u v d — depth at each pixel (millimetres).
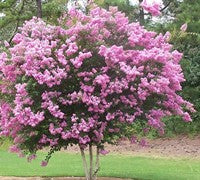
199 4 17797
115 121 7820
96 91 7672
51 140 7730
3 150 14891
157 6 8188
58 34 8047
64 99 7613
